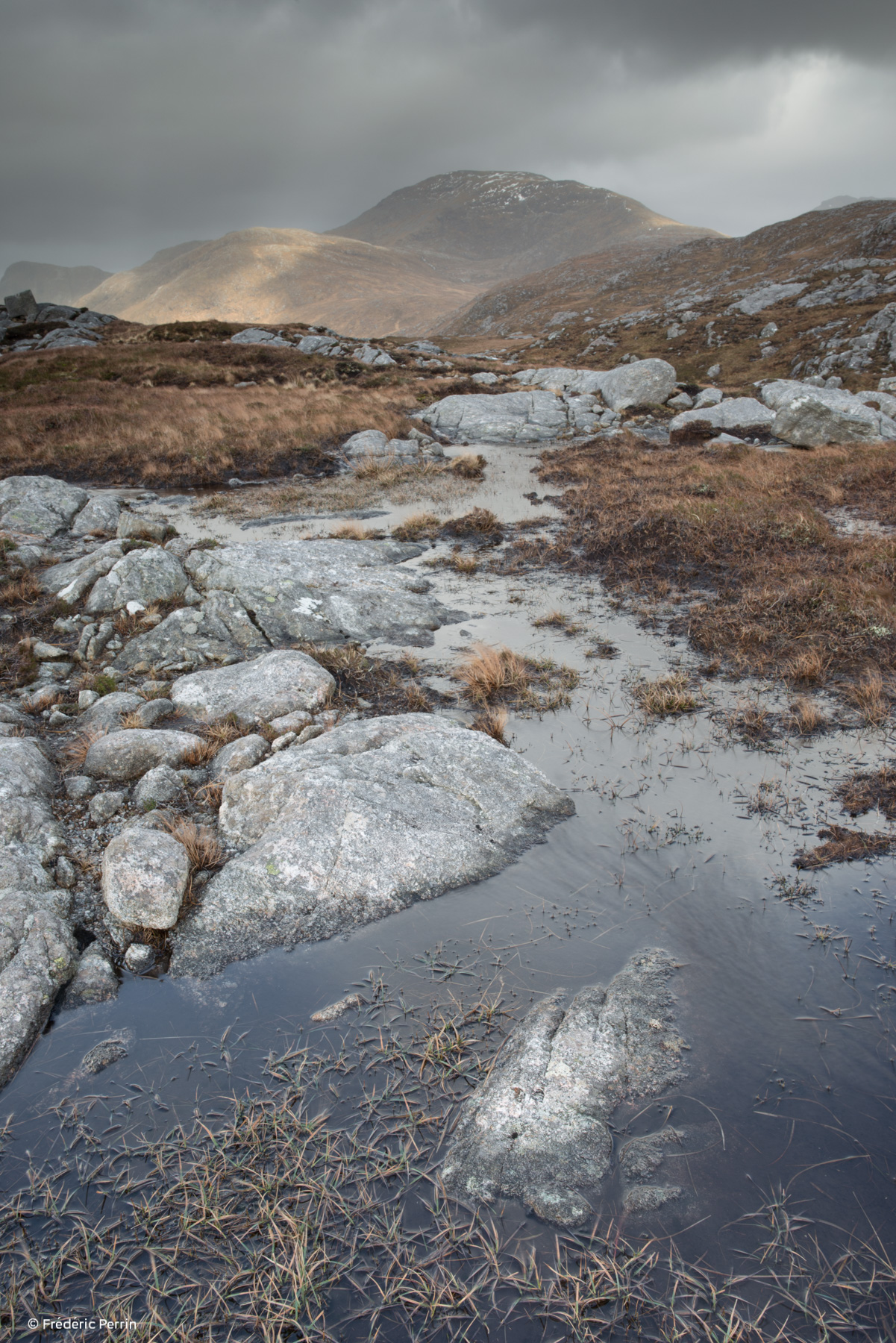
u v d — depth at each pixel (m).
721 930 5.43
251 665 9.54
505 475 23.95
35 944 5.30
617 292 104.94
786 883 5.89
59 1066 4.62
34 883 5.93
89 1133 4.17
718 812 6.89
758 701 8.93
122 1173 3.95
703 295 80.94
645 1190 3.69
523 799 7.02
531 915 5.71
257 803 6.69
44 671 10.16
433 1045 4.58
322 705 8.99
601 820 6.85
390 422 29.23
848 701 8.77
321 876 5.94
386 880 5.98
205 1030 4.84
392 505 20.25
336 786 6.65
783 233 100.06
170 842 6.12
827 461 22.55
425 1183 3.81
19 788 6.84
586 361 63.59
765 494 18.56
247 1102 4.30
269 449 25.47
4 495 17.00
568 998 4.91
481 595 13.23
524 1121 4.07
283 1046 4.68
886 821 6.57
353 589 12.37
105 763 7.60
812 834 6.48
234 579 11.97
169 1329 3.25
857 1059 4.35
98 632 11.05
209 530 17.88
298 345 49.81
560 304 110.06
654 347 62.75
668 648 10.66
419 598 12.62
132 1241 3.63
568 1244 3.50
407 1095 4.30
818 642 10.15
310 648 10.73
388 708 9.06
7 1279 3.49
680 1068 4.34
